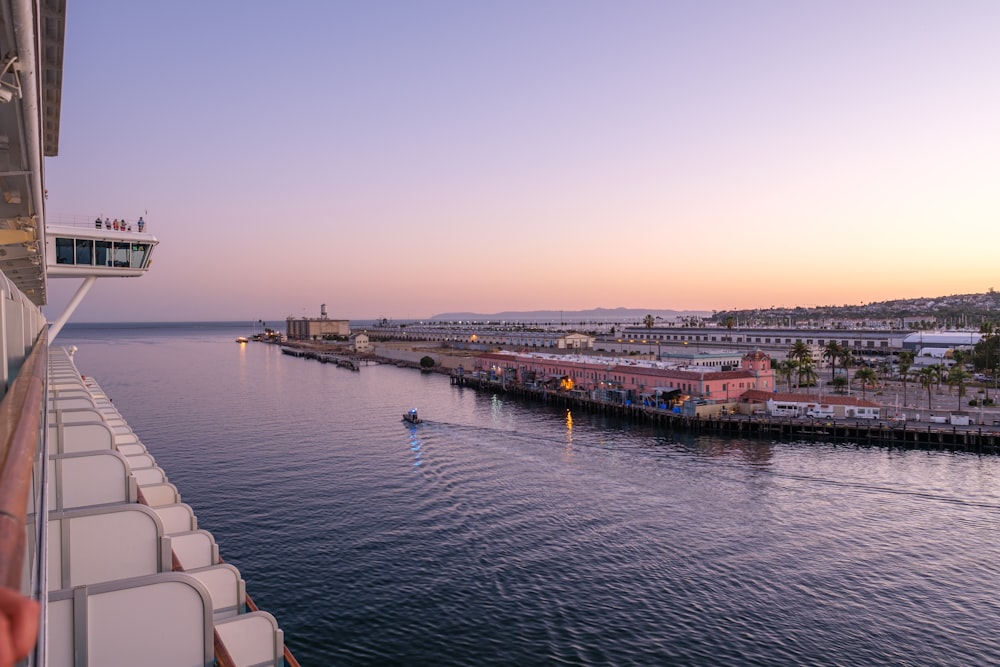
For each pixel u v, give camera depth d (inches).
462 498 2405.3
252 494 2423.7
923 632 1432.1
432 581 1668.3
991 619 1487.5
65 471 481.1
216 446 3307.1
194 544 655.1
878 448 3309.5
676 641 1390.3
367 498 2389.3
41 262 1005.8
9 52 324.5
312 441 3467.0
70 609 315.6
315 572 1715.1
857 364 6673.2
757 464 2960.1
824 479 2684.5
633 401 4534.9
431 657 1318.9
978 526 2096.5
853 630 1439.5
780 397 4037.9
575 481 2657.5
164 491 732.0
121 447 864.9
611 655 1332.4
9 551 74.6
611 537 2003.0
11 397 203.0
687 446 3378.4
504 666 1291.8
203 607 343.3
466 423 4092.0
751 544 1943.9
